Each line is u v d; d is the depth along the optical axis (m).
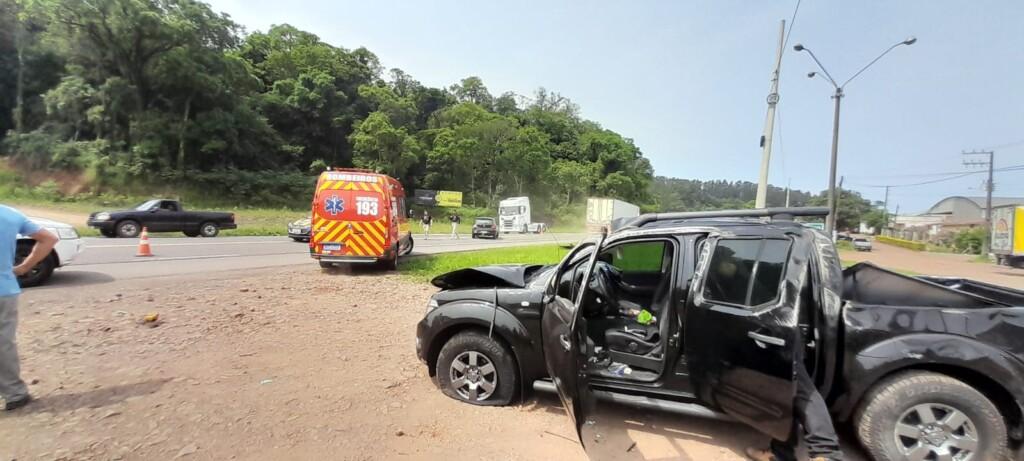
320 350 5.54
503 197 79.75
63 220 27.86
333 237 11.73
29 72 44.38
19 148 40.69
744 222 3.52
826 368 3.17
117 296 7.95
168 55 46.03
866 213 86.00
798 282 2.91
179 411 3.79
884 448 3.09
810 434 2.68
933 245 57.66
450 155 75.00
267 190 52.44
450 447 3.42
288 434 3.49
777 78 12.34
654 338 4.04
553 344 3.35
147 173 44.00
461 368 4.27
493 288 4.43
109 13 42.59
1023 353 2.93
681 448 3.48
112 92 43.88
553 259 14.90
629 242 3.78
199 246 17.42
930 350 3.00
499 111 115.88
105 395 4.05
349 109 69.81
